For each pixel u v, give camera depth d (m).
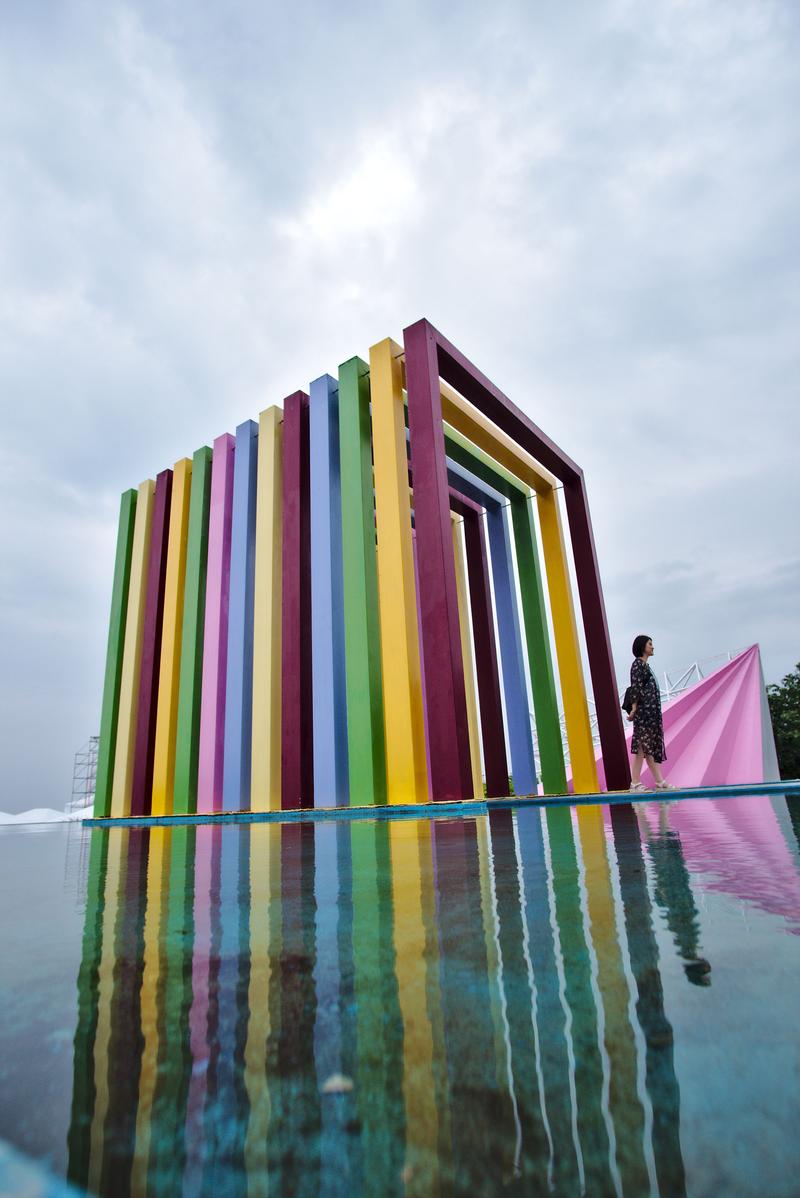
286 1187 0.29
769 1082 0.38
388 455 6.54
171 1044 0.51
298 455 7.66
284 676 7.04
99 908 1.24
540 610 9.38
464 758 5.35
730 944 0.73
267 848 2.55
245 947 0.85
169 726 8.49
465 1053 0.46
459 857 1.81
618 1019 0.51
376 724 6.28
